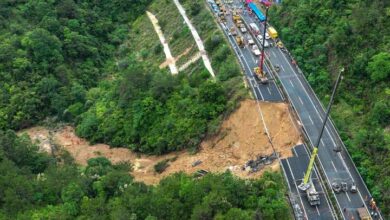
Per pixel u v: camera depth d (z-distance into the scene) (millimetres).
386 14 123438
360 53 122625
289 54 141125
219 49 148250
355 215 92938
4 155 111625
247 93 124188
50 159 119562
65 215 89062
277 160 106875
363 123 111500
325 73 126875
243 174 105938
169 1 196500
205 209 80000
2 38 160375
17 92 147625
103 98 149625
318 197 95125
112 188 97188
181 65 158375
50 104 150000
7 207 91688
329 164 104062
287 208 91125
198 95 126312
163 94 132500
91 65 171000
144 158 127000
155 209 85188
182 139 122312
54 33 167875
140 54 179875
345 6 135125
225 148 117125
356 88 119562
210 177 91062
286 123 114500
